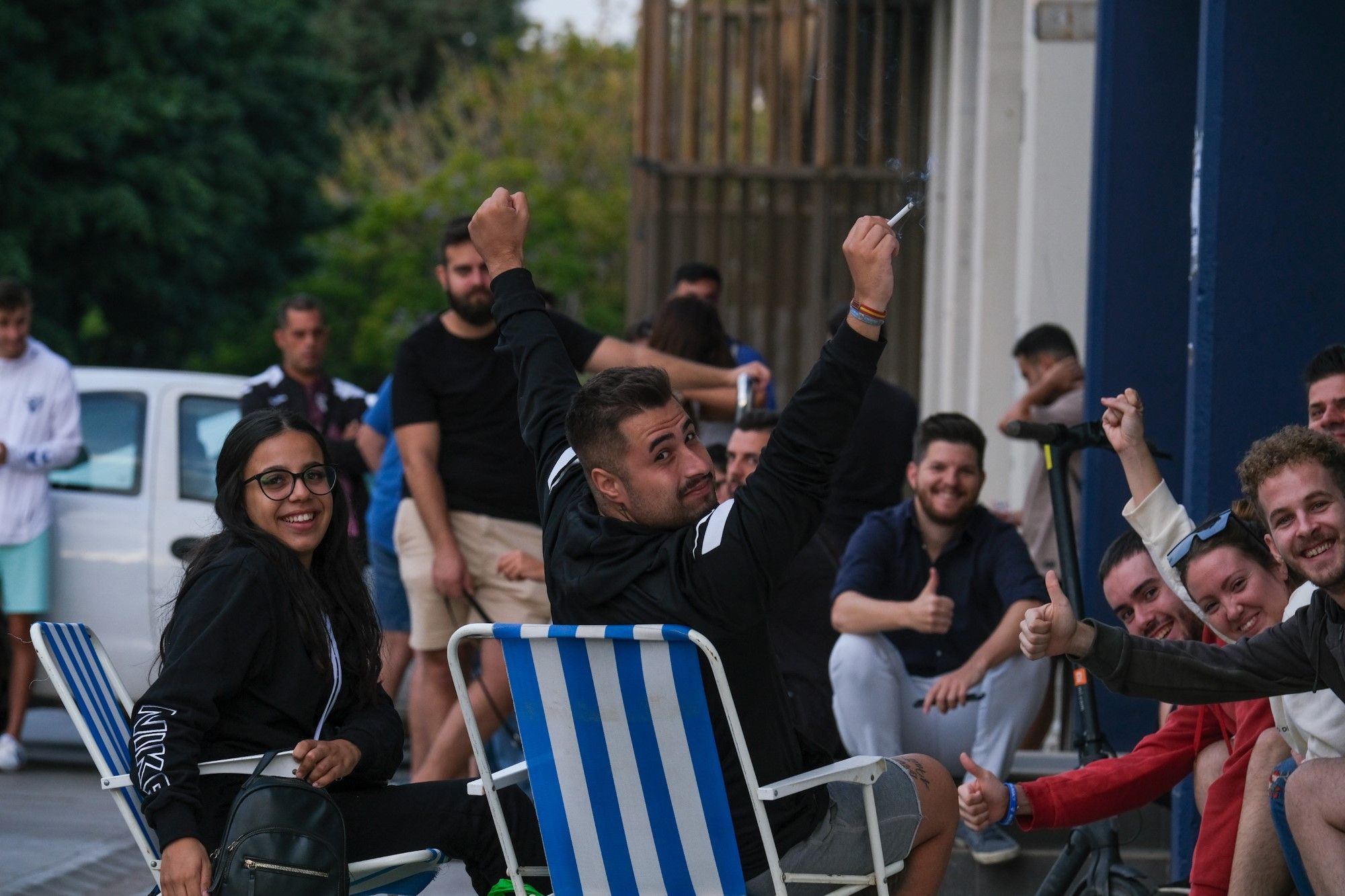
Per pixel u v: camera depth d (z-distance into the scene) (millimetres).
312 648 14172
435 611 23141
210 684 13367
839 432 11359
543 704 11992
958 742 20500
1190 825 17234
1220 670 12008
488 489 22703
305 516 14500
